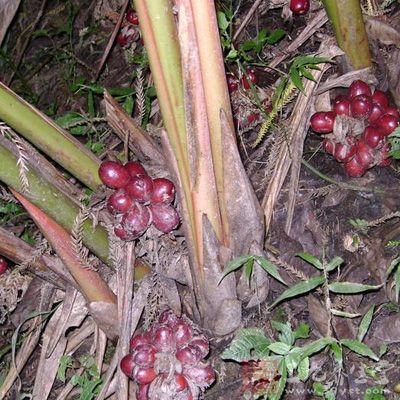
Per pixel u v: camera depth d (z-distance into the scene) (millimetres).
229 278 571
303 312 647
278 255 665
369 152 680
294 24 903
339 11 694
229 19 838
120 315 593
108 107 630
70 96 1142
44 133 562
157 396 535
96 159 593
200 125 527
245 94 759
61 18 1285
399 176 711
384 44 744
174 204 590
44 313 679
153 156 636
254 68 862
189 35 509
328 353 601
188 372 542
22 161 541
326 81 734
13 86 1226
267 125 731
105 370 681
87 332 685
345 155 692
